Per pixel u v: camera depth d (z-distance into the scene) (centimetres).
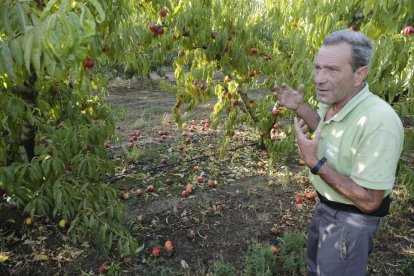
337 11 262
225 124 536
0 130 277
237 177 480
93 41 204
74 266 308
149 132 708
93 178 288
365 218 170
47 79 285
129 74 1168
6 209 360
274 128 521
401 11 200
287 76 407
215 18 401
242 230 362
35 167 249
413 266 300
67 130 272
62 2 99
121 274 300
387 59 219
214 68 460
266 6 465
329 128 174
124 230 305
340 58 150
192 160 544
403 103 297
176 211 399
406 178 344
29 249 328
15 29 123
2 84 224
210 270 305
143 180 479
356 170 157
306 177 471
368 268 300
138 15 352
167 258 321
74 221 269
